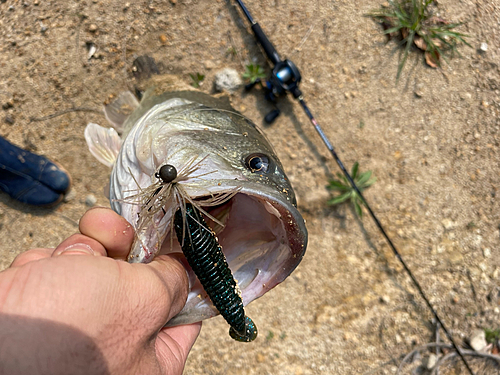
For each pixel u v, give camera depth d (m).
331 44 0.46
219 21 0.45
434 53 0.45
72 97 0.42
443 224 0.44
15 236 0.40
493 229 0.44
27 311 0.15
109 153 0.35
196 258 0.21
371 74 0.46
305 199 0.44
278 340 0.42
